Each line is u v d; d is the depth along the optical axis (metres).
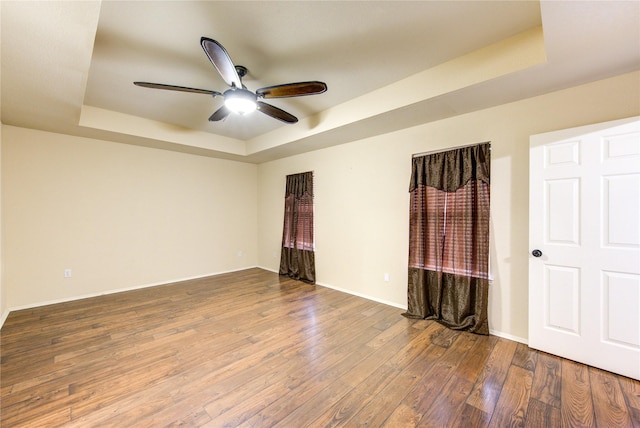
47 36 1.67
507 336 2.66
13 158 3.39
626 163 2.02
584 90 2.26
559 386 1.94
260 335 2.74
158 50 2.19
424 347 2.50
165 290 4.25
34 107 2.77
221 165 5.38
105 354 2.37
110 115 3.55
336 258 4.30
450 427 1.59
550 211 2.35
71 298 3.80
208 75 2.60
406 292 3.45
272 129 4.32
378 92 2.89
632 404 1.76
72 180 3.80
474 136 2.85
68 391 1.89
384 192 3.65
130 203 4.30
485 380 2.02
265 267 5.80
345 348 2.49
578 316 2.22
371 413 1.70
